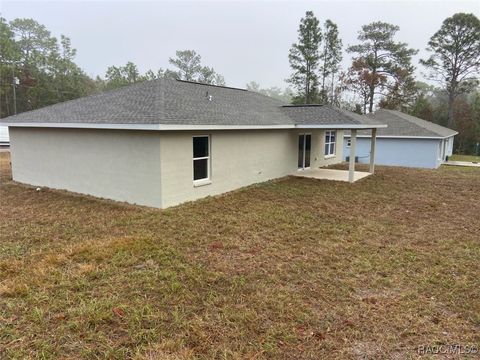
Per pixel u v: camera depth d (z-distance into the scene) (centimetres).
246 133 1180
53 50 5253
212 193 1046
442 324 382
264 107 1525
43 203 927
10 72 4109
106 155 952
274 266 533
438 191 1211
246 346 338
